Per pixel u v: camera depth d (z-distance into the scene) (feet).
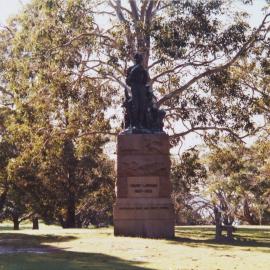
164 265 34.65
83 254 41.83
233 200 190.29
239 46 92.32
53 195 142.61
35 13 101.65
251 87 105.40
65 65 94.63
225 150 112.68
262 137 116.37
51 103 98.02
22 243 53.62
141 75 63.87
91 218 211.82
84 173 142.41
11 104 132.05
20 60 100.48
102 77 97.76
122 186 60.75
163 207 60.13
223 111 102.47
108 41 95.35
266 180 168.25
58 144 99.96
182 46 88.74
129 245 48.67
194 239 61.05
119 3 101.30
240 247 50.08
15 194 143.54
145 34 90.79
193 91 102.58
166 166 60.95
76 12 95.14
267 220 209.15
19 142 108.99
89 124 102.12
